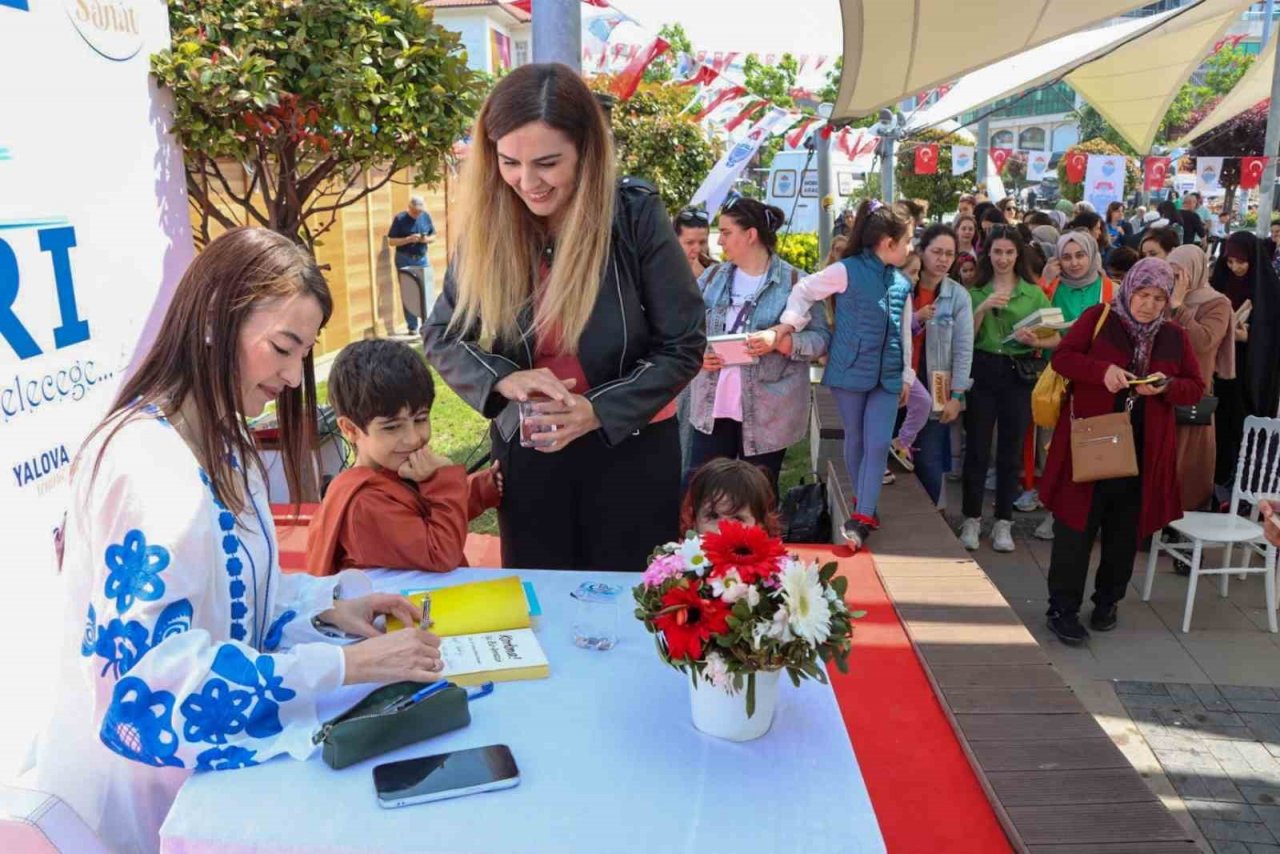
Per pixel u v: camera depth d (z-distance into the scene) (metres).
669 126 12.53
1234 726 3.84
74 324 2.59
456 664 1.69
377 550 2.26
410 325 12.66
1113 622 4.70
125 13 2.93
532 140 2.03
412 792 1.32
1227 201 22.47
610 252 2.28
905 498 4.94
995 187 19.42
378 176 12.33
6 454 2.30
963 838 2.26
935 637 3.30
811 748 1.49
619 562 2.55
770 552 1.50
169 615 1.39
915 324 5.28
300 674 1.45
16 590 2.32
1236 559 5.50
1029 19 6.31
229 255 1.50
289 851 1.25
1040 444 6.66
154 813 1.53
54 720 1.53
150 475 1.41
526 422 2.13
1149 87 13.32
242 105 3.39
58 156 2.54
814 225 19.20
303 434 1.75
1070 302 5.83
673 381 2.31
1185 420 5.03
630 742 1.49
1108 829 2.21
